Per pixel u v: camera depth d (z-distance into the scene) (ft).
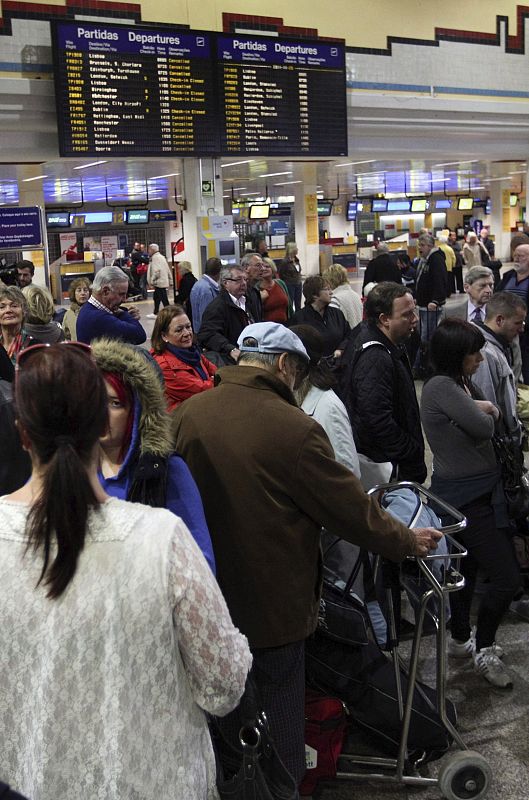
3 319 12.84
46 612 4.22
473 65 44.19
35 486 4.42
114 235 100.07
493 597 10.43
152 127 32.91
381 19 40.40
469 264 57.47
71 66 30.83
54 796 4.28
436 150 44.91
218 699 4.56
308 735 8.20
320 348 10.15
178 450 7.30
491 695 10.32
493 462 10.42
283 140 36.29
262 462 6.98
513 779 8.64
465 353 10.36
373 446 11.62
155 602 4.24
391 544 7.23
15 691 4.35
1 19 30.19
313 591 7.38
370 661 8.44
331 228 97.55
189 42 33.32
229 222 35.45
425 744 8.39
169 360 13.99
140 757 4.31
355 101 39.86
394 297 11.65
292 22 37.40
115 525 4.31
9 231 27.53
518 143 49.06
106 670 4.23
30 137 32.07
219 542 7.11
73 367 4.29
